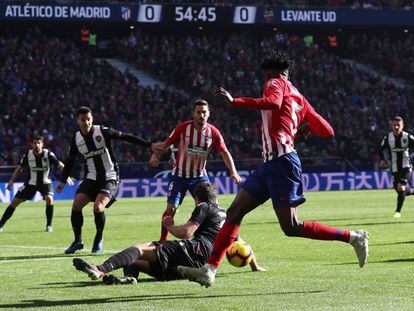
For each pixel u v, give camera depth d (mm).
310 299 13359
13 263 19562
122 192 61844
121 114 72188
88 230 31156
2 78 72312
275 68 14422
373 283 15117
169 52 83875
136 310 12500
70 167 22438
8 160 61719
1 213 44250
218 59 83438
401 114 82500
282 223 14062
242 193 14133
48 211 30953
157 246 15352
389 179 70000
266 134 14047
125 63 86438
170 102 75188
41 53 76188
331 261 19219
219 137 21734
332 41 96000
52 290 14820
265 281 15641
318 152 72125
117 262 14688
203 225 15703
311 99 80062
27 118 68312
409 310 12164
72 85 74312
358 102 82312
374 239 24875
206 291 14422
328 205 45750
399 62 92875
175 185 21938
